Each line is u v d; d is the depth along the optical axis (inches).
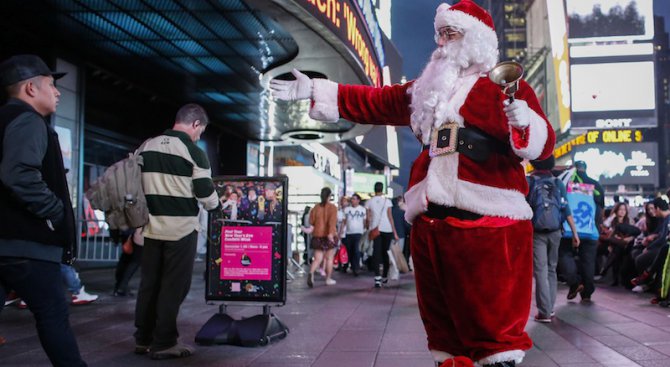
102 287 399.9
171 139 183.2
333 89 118.0
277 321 216.2
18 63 122.8
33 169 114.3
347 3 468.1
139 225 181.5
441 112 102.3
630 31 2422.5
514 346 96.3
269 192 218.4
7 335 218.1
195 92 639.1
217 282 216.4
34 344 201.3
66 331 120.3
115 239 346.6
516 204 100.2
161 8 407.2
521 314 98.6
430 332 106.9
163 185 180.7
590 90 2426.2
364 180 1450.5
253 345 199.6
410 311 292.8
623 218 464.8
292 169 1123.9
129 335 221.1
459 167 100.3
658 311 283.6
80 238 489.7
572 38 2456.9
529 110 92.9
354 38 492.7
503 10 4692.4
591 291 323.6
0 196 115.8
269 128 822.5
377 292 396.2
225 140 879.7
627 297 348.8
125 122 641.6
